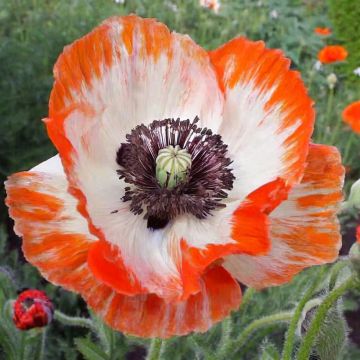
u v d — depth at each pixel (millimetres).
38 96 597
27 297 292
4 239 472
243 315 368
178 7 966
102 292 180
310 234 193
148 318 179
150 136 223
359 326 503
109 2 872
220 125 223
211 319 180
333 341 234
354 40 965
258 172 212
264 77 211
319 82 838
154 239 207
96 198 208
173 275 190
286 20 1002
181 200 212
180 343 344
